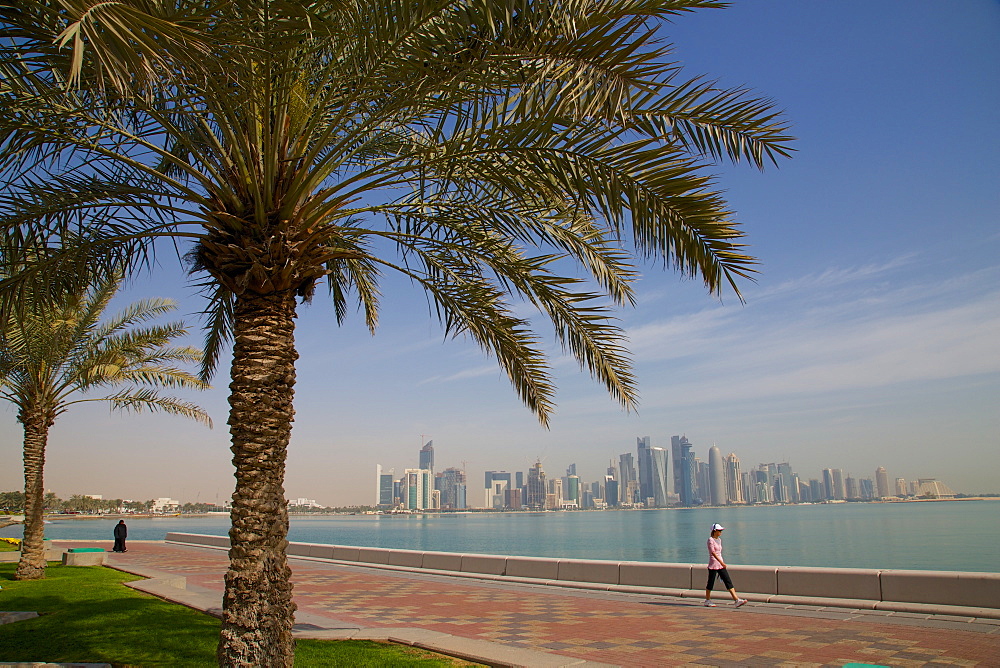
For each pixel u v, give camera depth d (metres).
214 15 4.48
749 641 9.36
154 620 10.25
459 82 5.67
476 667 7.58
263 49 4.86
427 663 7.60
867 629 9.90
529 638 9.95
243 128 6.89
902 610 11.04
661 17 4.95
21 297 6.98
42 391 16.55
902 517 124.44
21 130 6.18
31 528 16.41
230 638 6.04
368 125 6.38
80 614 10.83
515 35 5.10
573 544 60.12
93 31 3.10
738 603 12.48
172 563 23.48
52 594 13.31
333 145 8.24
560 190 6.03
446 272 8.56
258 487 6.27
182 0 4.51
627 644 9.41
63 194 6.85
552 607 13.01
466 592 15.46
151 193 6.87
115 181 7.16
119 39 3.24
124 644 8.49
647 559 40.12
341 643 8.77
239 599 6.10
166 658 7.75
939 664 7.73
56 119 6.40
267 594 6.18
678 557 41.25
